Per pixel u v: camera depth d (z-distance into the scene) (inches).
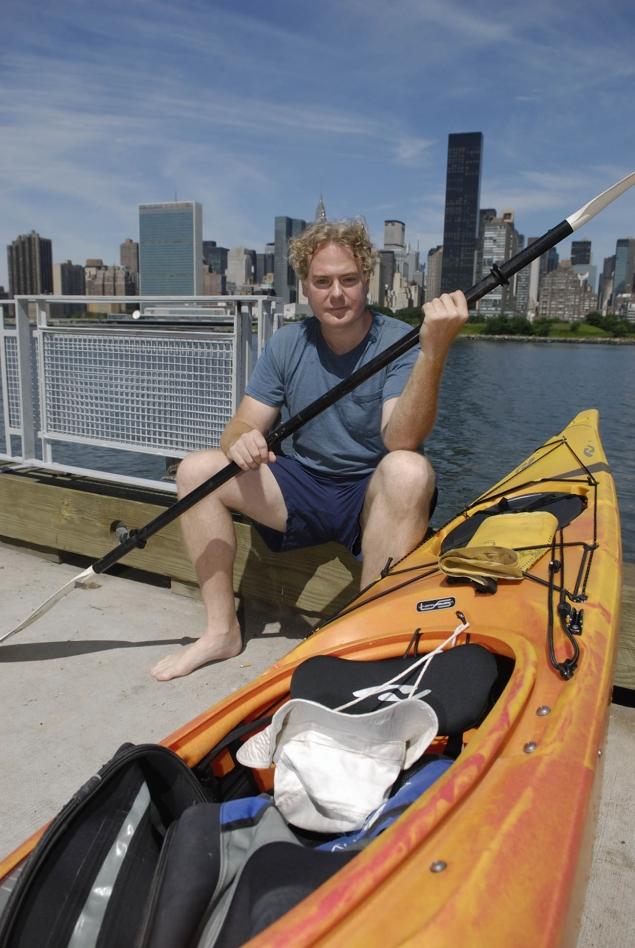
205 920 47.6
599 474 116.3
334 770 56.3
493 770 46.1
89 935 45.0
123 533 136.9
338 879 36.1
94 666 113.1
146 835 52.0
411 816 40.8
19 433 169.6
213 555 107.5
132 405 150.2
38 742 94.7
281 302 140.9
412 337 90.2
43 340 160.4
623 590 100.0
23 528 156.3
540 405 658.8
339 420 102.0
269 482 104.7
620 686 101.9
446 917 34.0
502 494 109.1
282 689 69.8
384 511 94.4
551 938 34.7
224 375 136.5
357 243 94.5
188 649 111.3
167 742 61.5
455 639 69.1
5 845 77.1
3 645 119.5
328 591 121.7
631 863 74.4
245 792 67.0
